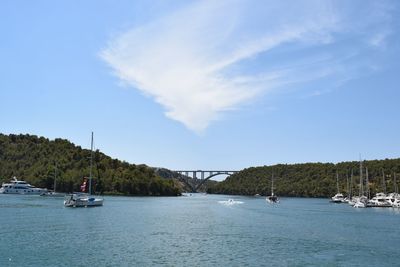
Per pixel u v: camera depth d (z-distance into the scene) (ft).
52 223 300.61
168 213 448.65
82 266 165.07
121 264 170.71
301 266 176.45
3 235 236.84
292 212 520.01
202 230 291.99
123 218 362.33
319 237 264.93
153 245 217.56
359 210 577.84
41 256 180.96
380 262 187.32
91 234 251.19
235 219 395.14
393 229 318.04
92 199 490.08
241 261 183.21
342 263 184.14
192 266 171.63
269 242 239.09
